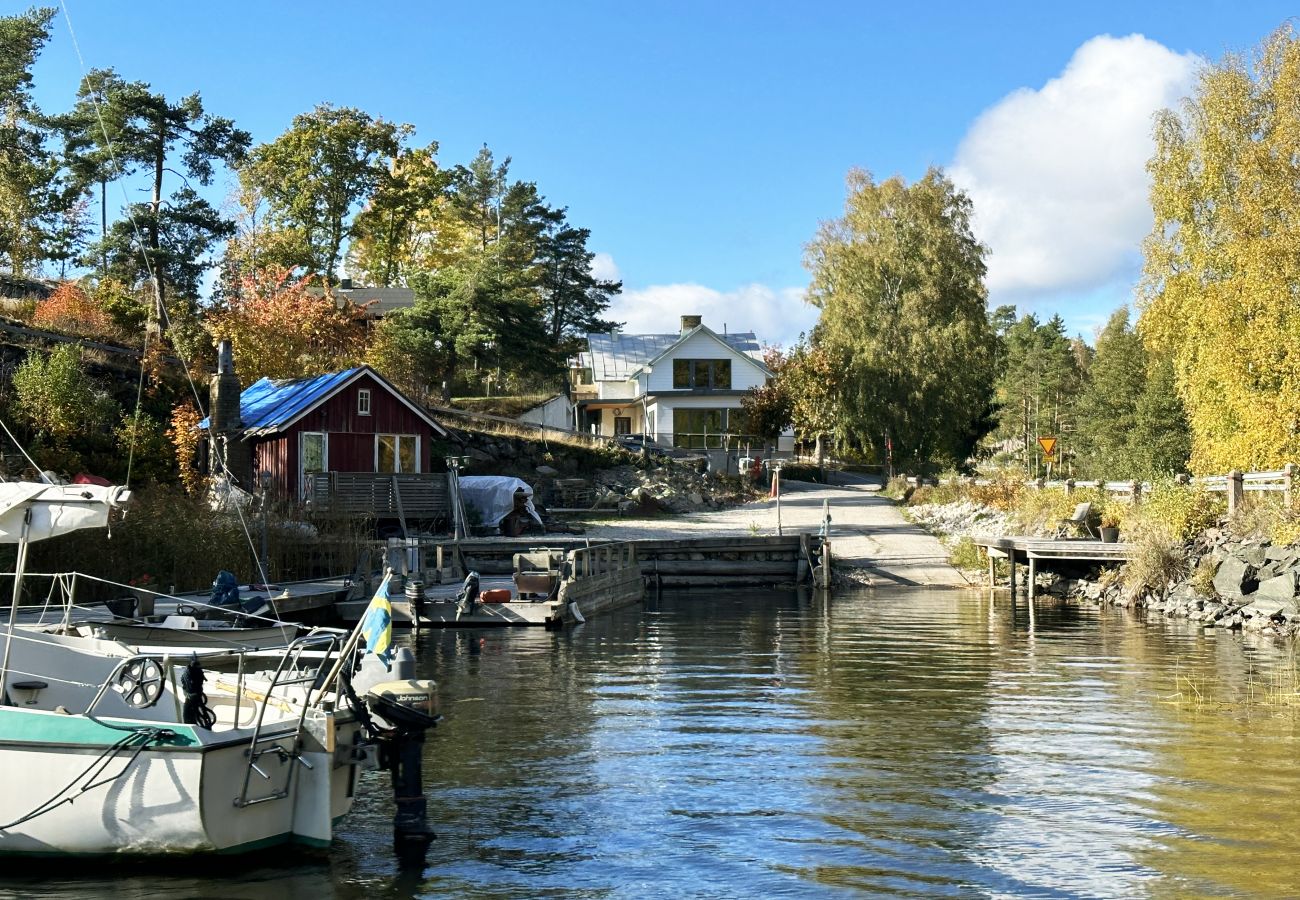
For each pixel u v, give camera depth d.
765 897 9.16
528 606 26.42
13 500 10.51
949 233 65.25
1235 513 29.27
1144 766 13.01
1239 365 34.03
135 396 42.94
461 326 59.16
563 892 9.26
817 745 14.12
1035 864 9.85
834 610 30.27
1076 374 99.12
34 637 11.70
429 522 39.88
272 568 27.30
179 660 10.41
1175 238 39.41
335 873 9.68
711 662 20.89
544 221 87.44
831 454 70.06
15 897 9.12
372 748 10.53
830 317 65.94
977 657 21.39
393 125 68.19
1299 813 11.20
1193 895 9.12
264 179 64.81
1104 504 35.41
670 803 11.68
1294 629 24.45
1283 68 36.28
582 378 84.19
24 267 60.50
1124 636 24.36
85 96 52.53
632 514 46.84
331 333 51.03
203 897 9.11
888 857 10.05
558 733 14.83
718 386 70.44
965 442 75.19
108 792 9.60
